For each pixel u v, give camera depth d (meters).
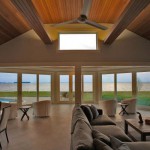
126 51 7.08
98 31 7.17
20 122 5.92
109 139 2.03
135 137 4.25
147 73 8.90
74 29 7.18
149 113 7.70
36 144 3.81
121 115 7.13
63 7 5.47
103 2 5.17
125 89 9.72
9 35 6.66
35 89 10.25
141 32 6.73
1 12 4.82
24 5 3.58
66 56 7.11
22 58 7.08
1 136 4.37
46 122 5.91
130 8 3.76
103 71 10.44
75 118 3.06
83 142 1.67
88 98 10.79
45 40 6.37
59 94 10.98
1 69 8.88
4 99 9.25
